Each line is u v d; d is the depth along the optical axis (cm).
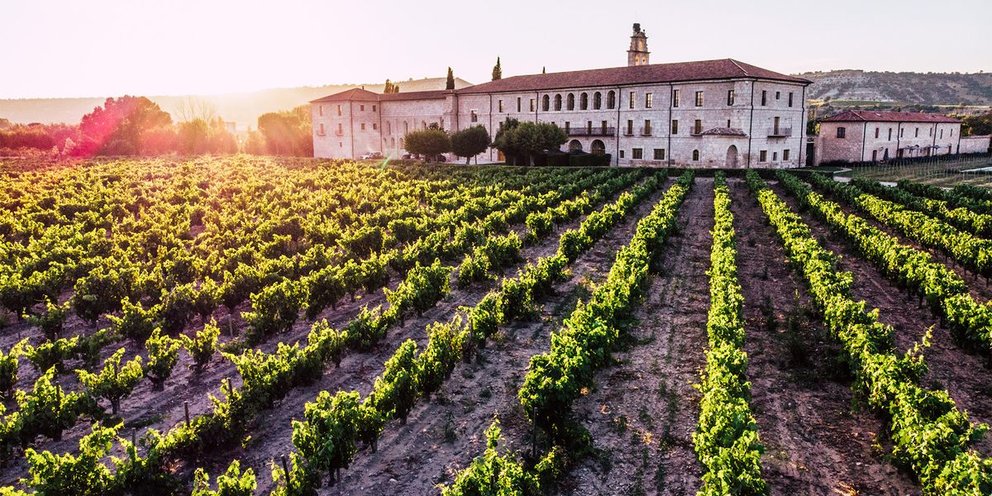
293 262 2342
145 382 1580
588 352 1452
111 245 2823
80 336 1831
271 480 1158
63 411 1257
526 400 1206
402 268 2409
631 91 7906
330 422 1100
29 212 3703
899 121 8400
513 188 5200
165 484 1070
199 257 2612
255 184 4956
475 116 9656
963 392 1462
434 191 4994
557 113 8675
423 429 1334
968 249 2456
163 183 5431
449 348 1529
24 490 1128
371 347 1752
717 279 1991
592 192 5038
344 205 4269
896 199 4378
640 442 1258
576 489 1112
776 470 1152
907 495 1073
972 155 9412
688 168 7088
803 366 1595
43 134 13125
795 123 7750
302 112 13462
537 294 2169
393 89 13112
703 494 932
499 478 967
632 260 2203
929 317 2006
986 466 936
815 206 3828
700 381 1521
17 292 2006
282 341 1888
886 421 1223
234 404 1260
